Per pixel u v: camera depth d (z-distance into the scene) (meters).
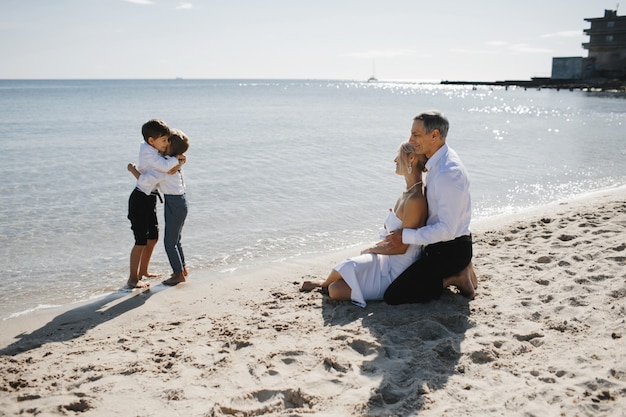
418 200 4.35
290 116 34.19
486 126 27.80
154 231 5.72
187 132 22.45
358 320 4.23
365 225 8.19
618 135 22.19
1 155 15.09
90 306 5.00
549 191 10.77
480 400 2.94
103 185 11.04
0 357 3.81
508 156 15.80
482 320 4.15
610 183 11.55
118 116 32.34
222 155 15.47
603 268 5.12
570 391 2.96
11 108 40.59
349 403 2.96
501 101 65.38
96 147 17.08
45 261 6.46
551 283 4.90
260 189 10.73
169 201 5.49
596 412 2.73
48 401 3.07
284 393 3.10
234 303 4.89
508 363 3.40
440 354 3.58
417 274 4.43
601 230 6.62
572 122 30.22
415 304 4.51
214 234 7.65
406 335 3.89
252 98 71.69
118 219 8.43
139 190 5.39
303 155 15.60
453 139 21.00
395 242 4.51
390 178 12.06
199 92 98.75
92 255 6.72
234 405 2.98
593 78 88.06
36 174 12.18
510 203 9.73
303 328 4.12
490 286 4.94
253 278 5.73
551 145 18.64
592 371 3.17
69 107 42.81
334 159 14.86
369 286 4.62
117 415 2.91
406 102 62.12
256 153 15.95
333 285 4.69
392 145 18.14
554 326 3.91
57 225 8.04
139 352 3.80
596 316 4.00
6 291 5.47
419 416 2.80
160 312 4.77
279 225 8.14
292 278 5.70
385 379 3.23
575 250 5.86
